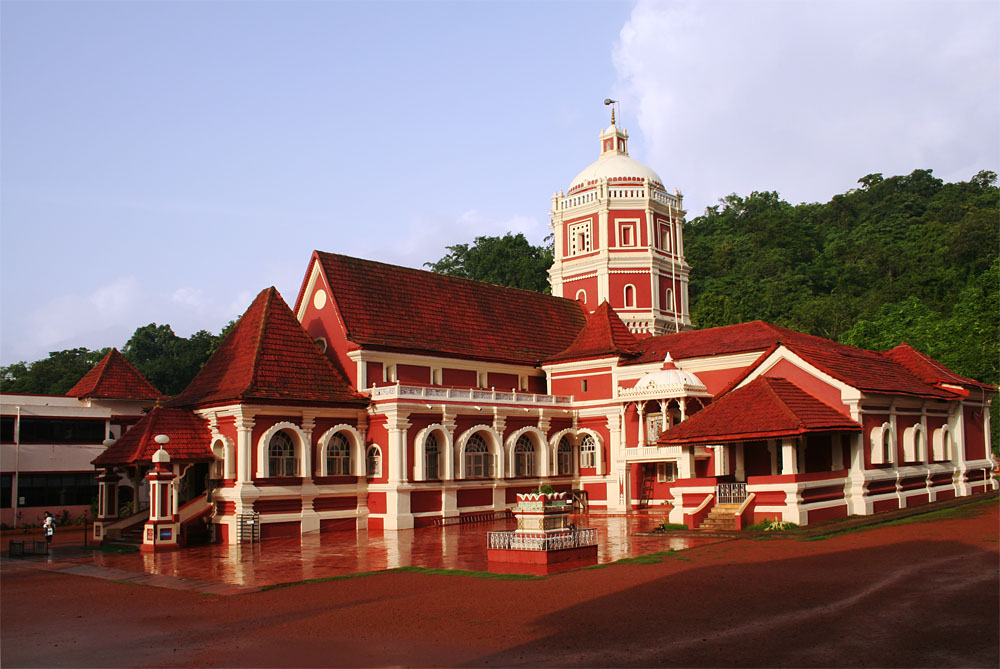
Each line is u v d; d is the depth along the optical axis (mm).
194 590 23562
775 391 34688
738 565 23172
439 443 45031
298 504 40531
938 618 15875
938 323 74750
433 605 19281
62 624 19250
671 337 52688
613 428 49656
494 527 42219
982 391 48562
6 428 52094
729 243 123188
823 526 30953
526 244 113750
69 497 54312
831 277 116875
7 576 28375
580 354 52125
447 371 50125
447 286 54250
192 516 38406
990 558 22344
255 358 41031
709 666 13359
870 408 36812
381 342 46062
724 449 38812
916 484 40344
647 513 45781
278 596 21891
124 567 29641
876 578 20172
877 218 133250
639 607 17906
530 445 49969
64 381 95062
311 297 48906
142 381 59156
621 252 61594
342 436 43500
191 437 40219
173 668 14727
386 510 42375
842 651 13914
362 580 24062
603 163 64500
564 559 24625
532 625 16703
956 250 104688
